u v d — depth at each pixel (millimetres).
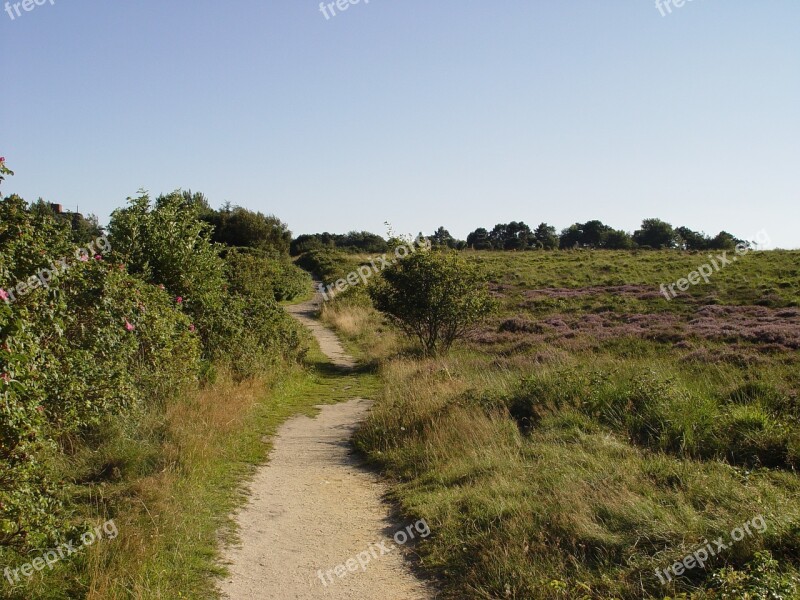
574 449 7684
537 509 5898
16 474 4473
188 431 8180
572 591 4465
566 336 19828
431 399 10633
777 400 8836
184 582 4852
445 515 6293
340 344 24500
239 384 12211
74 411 6457
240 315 14078
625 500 5695
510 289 31844
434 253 19234
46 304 5805
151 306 9422
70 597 4328
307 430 10945
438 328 19484
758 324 18906
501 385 10961
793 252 33969
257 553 5684
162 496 6207
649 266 34875
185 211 13047
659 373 10344
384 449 9258
